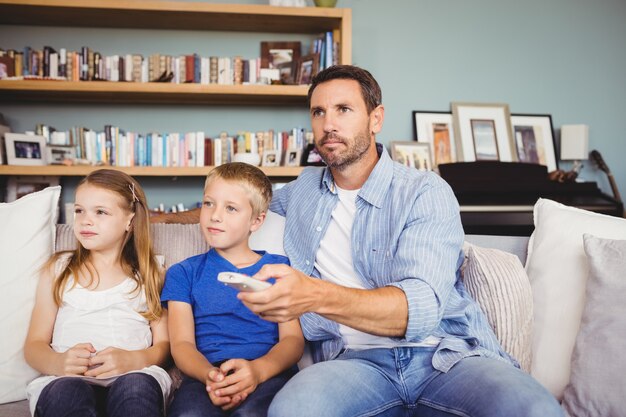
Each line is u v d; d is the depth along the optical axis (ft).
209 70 10.95
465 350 3.74
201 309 4.21
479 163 11.35
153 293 4.47
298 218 4.59
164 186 11.68
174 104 11.69
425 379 3.72
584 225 4.37
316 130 4.37
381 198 4.17
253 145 11.37
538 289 4.34
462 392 3.36
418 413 3.71
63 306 4.27
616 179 12.94
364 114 4.28
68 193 11.09
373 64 12.21
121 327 4.25
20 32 11.11
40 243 4.39
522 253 4.97
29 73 10.53
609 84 12.88
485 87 12.53
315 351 4.43
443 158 12.16
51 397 3.42
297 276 2.88
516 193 11.09
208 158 11.21
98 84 10.12
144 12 10.34
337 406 3.24
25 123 11.31
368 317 3.19
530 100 12.69
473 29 12.46
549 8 12.67
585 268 4.16
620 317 3.58
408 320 3.32
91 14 10.47
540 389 3.07
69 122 11.41
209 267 4.38
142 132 11.63
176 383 4.27
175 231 4.92
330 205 4.40
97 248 4.36
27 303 4.21
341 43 10.74
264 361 3.79
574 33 12.76
